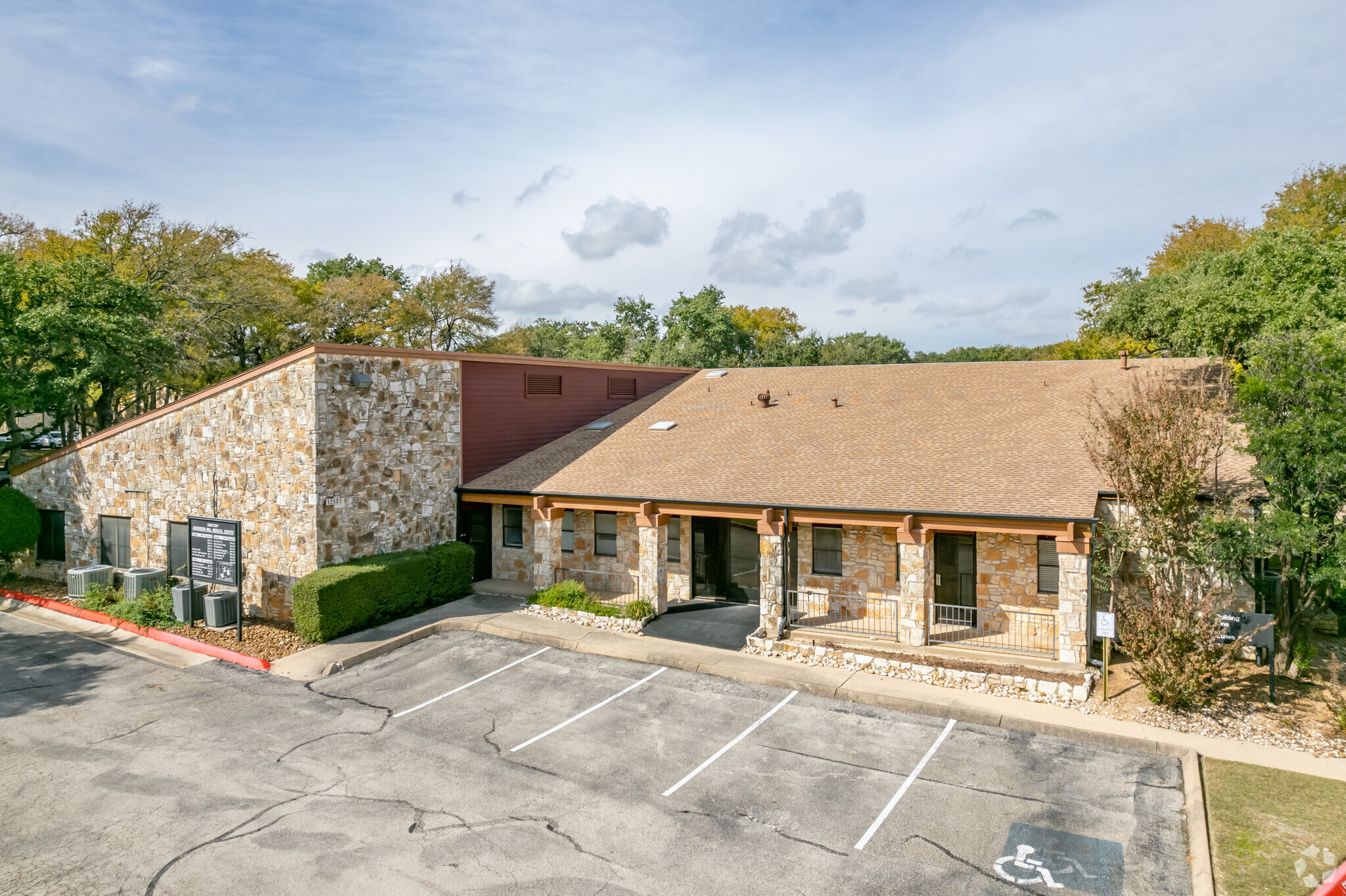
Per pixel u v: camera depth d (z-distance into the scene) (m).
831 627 18.11
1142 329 26.47
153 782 11.63
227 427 19.98
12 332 26.55
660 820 10.55
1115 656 16.75
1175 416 14.52
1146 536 14.27
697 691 15.40
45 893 9.00
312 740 13.10
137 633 19.00
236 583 18.34
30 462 24.44
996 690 14.90
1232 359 19.56
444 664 16.92
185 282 45.88
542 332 84.25
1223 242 41.38
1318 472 13.78
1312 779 11.24
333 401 18.83
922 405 24.25
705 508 18.97
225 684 15.69
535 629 19.00
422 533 21.69
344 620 18.09
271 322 55.19
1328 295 19.02
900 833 10.20
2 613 21.12
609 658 17.38
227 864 9.52
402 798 11.15
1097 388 23.17
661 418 27.02
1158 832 10.15
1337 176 39.19
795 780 11.70
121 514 22.47
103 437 22.66
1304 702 14.09
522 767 12.16
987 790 11.31
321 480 18.58
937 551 18.78
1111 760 12.22
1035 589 17.78
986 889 8.99
